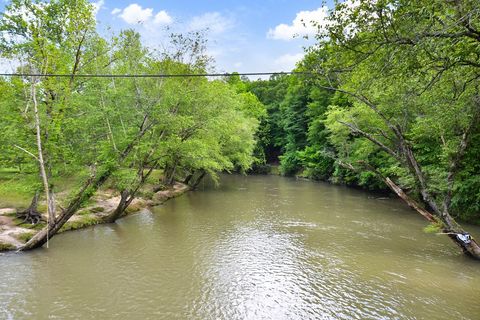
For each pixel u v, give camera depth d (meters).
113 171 17.16
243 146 35.38
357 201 27.16
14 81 15.62
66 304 10.23
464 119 14.32
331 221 20.41
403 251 14.89
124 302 10.40
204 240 16.67
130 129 18.58
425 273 12.50
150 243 16.14
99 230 18.39
